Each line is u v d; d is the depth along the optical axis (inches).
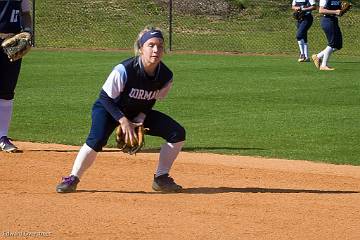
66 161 887.1
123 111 713.0
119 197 700.7
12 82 948.0
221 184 774.5
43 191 723.4
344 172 856.3
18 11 943.0
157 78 697.0
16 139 1055.6
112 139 1059.3
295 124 1210.0
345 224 613.0
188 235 573.0
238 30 2999.5
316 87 1680.6
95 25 2987.2
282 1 3336.6
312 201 696.4
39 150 961.5
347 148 1015.0
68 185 717.3
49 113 1305.4
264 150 994.7
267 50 2706.7
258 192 734.5
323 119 1258.6
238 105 1414.9
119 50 2637.8
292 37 2918.3
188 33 2928.2
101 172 824.3
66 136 1085.1
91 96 1518.2
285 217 632.4
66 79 1804.9
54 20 3004.4
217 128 1170.6
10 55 918.4
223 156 946.1
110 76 693.3
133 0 3230.8
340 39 2039.9
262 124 1210.0
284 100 1481.3
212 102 1449.3
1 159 892.0
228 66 2137.1
